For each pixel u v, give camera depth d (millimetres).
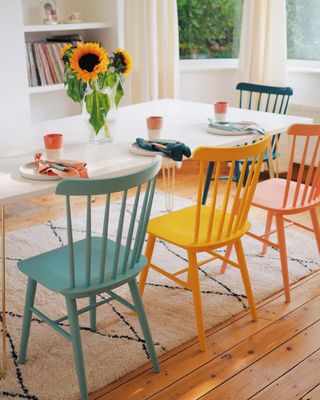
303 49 4594
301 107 4465
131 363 2193
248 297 2479
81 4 4594
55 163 2203
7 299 2652
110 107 2521
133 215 1926
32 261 2105
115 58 2473
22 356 2184
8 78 3695
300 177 2559
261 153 2254
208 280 2836
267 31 4281
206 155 2057
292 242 3266
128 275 1985
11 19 3609
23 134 2791
